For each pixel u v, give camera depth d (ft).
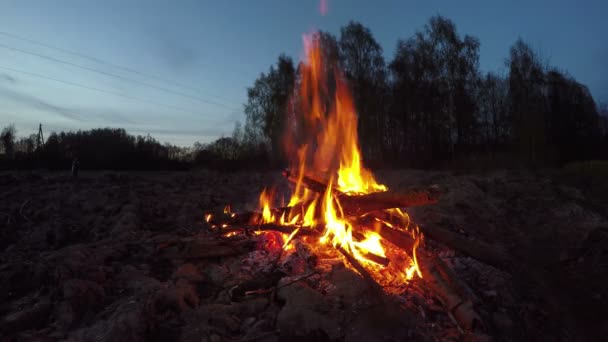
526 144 71.77
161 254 14.83
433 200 14.21
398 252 14.21
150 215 25.07
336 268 12.30
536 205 24.50
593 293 13.32
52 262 13.19
